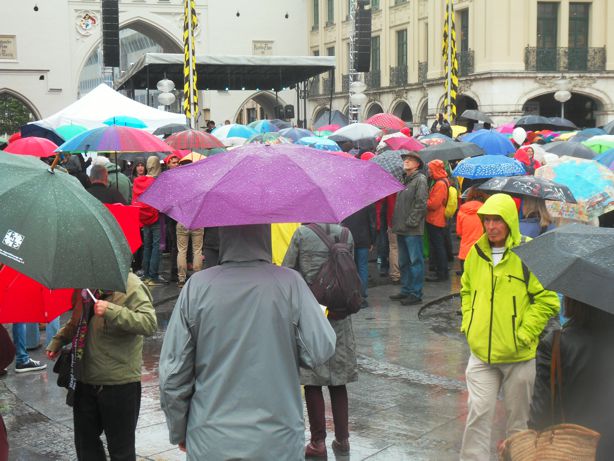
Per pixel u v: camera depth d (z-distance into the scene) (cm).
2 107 4072
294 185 342
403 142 1445
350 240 575
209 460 351
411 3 4084
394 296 1125
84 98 1392
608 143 1306
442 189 1216
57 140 1565
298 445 363
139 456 588
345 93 4541
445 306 1114
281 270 372
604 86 3522
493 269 498
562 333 373
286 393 361
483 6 3481
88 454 488
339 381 566
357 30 2650
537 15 3497
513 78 3428
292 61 2912
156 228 1255
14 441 627
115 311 455
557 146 1182
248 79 3447
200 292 364
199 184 348
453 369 798
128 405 481
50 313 452
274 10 4716
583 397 364
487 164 1038
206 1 4559
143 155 1650
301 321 367
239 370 356
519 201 892
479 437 508
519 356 496
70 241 358
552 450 317
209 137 1403
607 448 355
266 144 377
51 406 710
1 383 777
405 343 898
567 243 351
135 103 1409
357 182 353
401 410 676
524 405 505
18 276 443
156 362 845
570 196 707
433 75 3844
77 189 381
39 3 4247
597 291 327
